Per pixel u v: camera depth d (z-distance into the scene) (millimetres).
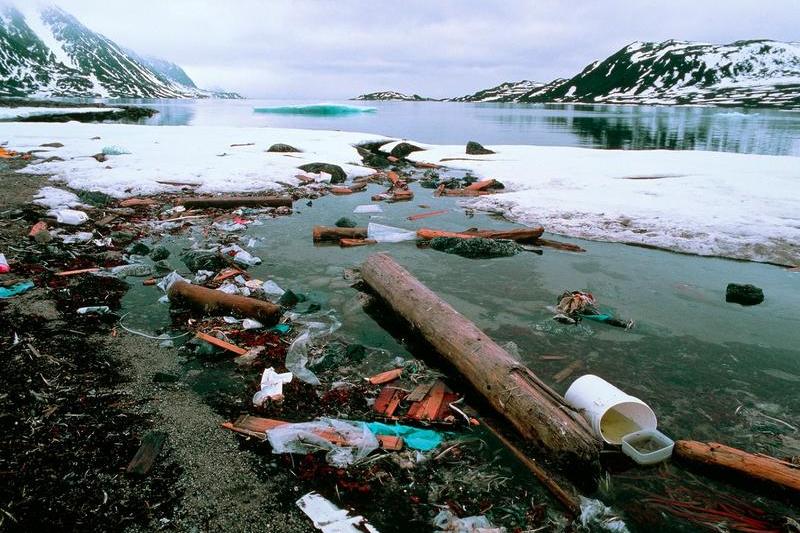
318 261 7172
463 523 2615
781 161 17812
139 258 6961
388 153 22547
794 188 12523
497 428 3477
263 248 7773
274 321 4973
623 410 3695
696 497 2900
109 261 6754
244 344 4590
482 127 44812
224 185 12594
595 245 8500
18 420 3303
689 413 3736
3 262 6102
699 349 4766
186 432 3291
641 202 11266
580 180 14297
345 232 8305
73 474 2852
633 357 4578
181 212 9859
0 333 4512
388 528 2588
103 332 4684
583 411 3332
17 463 2906
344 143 22750
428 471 3037
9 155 15578
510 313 5512
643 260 7656
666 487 2975
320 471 2977
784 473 2881
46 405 3486
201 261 6566
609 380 4172
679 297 6145
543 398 3311
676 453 3189
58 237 7629
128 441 3170
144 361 4203
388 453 3178
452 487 2910
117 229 8453
